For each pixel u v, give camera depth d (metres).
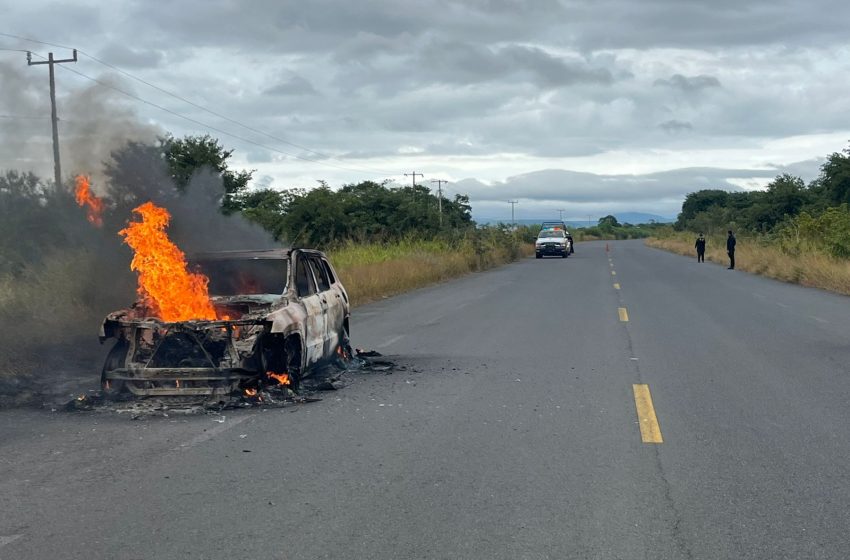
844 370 10.74
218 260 10.14
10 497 5.52
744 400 8.80
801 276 28.30
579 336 14.44
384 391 9.38
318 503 5.38
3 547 4.61
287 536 4.77
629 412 8.20
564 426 7.61
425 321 17.02
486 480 5.90
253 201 45.09
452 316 18.02
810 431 7.39
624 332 15.00
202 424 7.72
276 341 8.89
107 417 8.02
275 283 9.92
